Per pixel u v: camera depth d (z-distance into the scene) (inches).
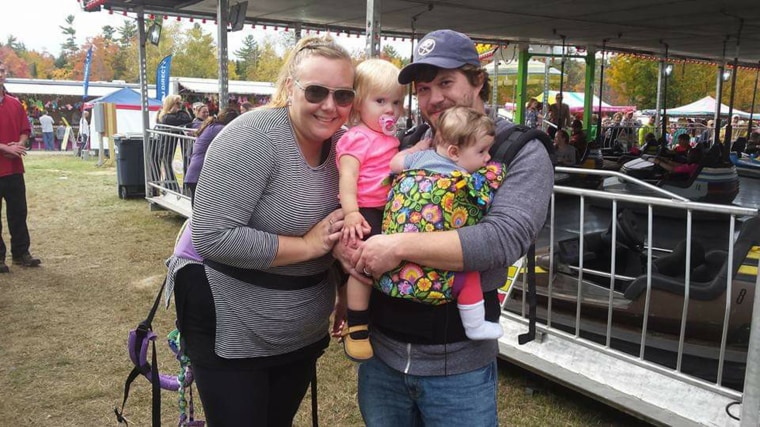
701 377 127.9
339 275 88.2
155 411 88.3
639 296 138.5
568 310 153.4
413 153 71.8
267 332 79.2
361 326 75.0
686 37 465.4
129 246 295.0
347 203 73.4
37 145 1054.4
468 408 72.6
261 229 76.9
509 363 165.3
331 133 74.4
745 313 124.5
